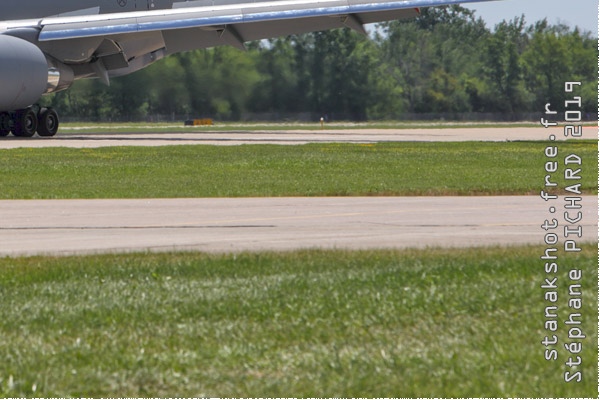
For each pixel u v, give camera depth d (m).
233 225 48.94
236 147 114.62
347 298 30.11
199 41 155.38
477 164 89.12
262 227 48.16
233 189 67.75
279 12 130.75
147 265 36.25
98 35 135.88
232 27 143.75
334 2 129.25
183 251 40.03
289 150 108.50
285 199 62.31
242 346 25.12
